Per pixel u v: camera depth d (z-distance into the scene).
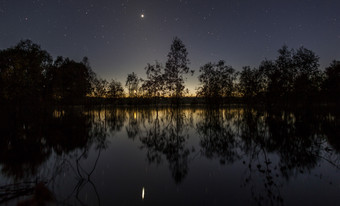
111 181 7.62
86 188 6.93
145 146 13.93
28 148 12.84
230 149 12.70
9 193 6.16
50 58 41.81
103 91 46.19
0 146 13.35
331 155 10.59
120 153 12.00
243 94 37.56
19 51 31.75
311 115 27.81
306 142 13.66
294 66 27.86
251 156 11.04
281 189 6.80
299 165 9.35
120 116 39.03
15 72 29.72
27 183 7.16
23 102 33.50
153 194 6.45
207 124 25.28
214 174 8.40
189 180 7.74
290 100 29.41
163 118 34.38
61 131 19.92
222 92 37.16
